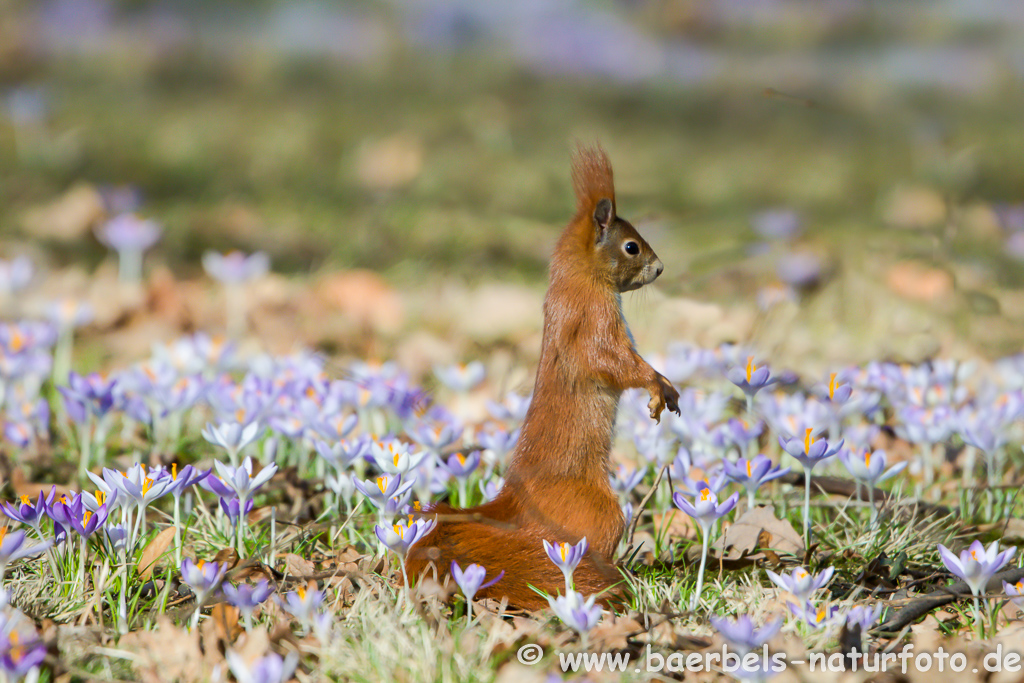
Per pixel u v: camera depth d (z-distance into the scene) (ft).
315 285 45.57
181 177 63.05
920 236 49.24
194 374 29.45
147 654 16.56
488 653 16.92
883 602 19.27
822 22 101.40
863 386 30.35
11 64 92.17
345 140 73.77
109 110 79.66
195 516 23.57
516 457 19.67
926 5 104.78
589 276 20.25
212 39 104.12
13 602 18.30
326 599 19.22
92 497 19.08
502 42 104.88
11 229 51.03
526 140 77.05
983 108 79.20
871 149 74.64
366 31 107.45
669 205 60.54
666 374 28.68
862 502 24.57
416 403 27.81
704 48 103.91
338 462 22.54
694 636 17.47
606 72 97.35
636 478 22.52
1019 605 18.03
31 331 29.84
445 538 18.71
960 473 28.17
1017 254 45.75
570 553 17.29
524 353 39.14
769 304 38.78
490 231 54.49
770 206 60.59
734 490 25.38
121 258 47.21
